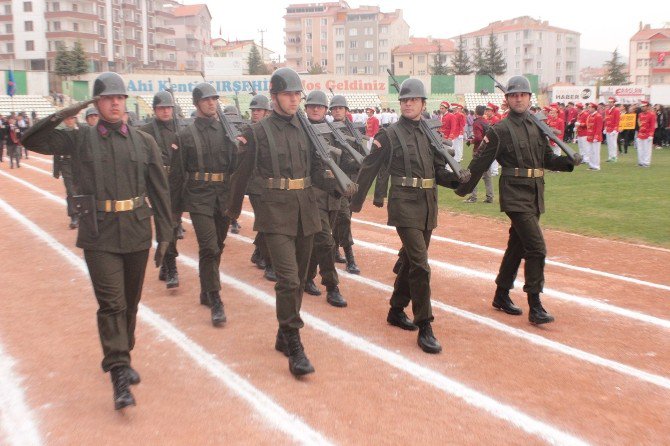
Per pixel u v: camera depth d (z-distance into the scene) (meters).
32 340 5.78
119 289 4.44
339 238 8.06
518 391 4.67
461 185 6.08
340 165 6.98
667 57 112.75
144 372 5.04
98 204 4.43
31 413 4.36
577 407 4.42
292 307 4.96
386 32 105.31
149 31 86.00
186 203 6.47
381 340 5.73
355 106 54.16
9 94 49.62
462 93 56.03
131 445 3.91
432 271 8.20
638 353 5.43
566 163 6.01
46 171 23.36
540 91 65.88
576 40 123.75
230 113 7.76
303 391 4.67
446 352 5.43
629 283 7.56
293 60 114.00
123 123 4.63
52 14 71.62
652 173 18.84
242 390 4.70
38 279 7.95
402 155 5.54
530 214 6.00
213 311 6.19
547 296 7.08
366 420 4.22
